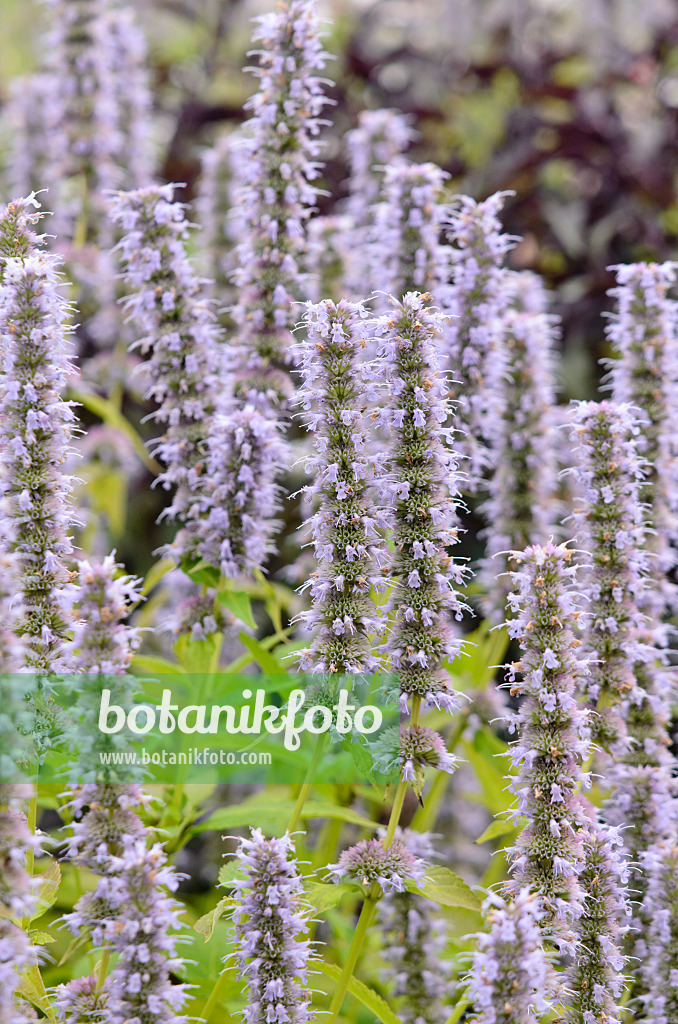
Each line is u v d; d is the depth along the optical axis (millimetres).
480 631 8461
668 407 7539
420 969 7316
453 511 5883
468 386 7859
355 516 5691
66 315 5984
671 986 6004
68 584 5680
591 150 14688
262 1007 5309
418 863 5777
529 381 8398
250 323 7836
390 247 8031
